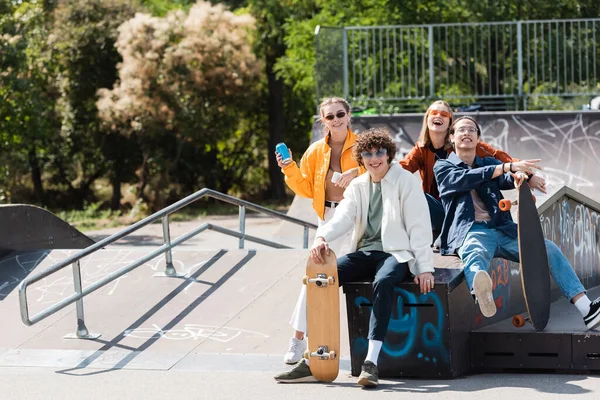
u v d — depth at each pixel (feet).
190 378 23.61
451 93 62.44
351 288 22.85
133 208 118.11
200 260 34.35
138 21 114.62
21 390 22.97
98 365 25.49
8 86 97.76
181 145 123.54
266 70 137.80
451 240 23.58
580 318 24.98
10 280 34.94
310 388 22.00
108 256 36.11
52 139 129.90
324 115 24.88
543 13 86.38
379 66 63.00
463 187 23.21
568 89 60.59
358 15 102.78
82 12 123.95
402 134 57.57
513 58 61.72
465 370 23.26
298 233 57.52
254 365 24.79
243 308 29.84
